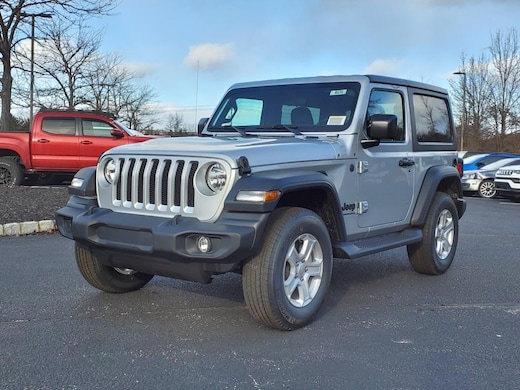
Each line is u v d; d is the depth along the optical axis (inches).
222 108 218.5
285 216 155.6
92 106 1346.0
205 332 158.4
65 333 155.8
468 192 734.5
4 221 329.1
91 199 169.5
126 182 161.5
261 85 213.8
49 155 508.7
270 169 152.8
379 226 201.5
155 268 156.3
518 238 343.6
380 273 239.5
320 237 166.2
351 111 188.5
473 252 293.7
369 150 192.9
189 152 150.8
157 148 159.2
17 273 223.1
